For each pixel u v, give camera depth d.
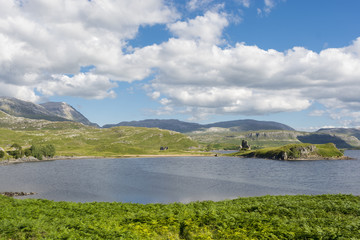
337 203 27.97
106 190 77.31
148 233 16.45
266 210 25.23
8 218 19.48
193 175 118.69
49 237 14.97
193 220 19.91
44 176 114.31
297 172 132.00
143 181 98.00
